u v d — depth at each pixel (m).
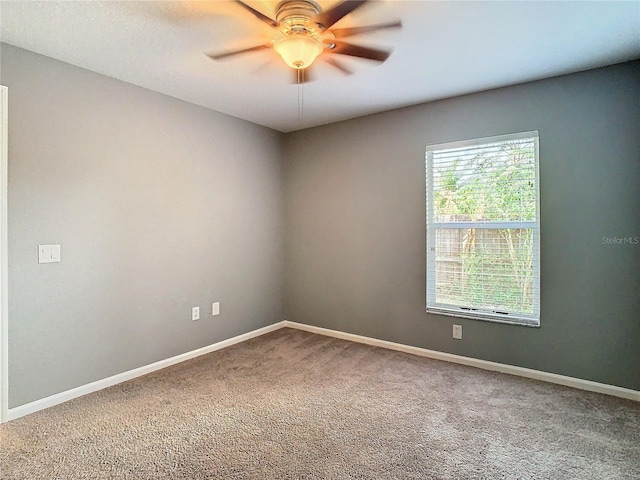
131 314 2.95
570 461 1.89
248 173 3.98
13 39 2.22
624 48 2.36
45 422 2.26
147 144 3.04
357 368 3.15
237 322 3.88
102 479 1.75
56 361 2.52
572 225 2.76
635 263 2.56
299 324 4.36
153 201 3.10
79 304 2.63
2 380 2.27
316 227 4.17
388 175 3.63
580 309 2.74
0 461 1.88
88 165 2.67
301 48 1.98
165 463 1.87
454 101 3.24
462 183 3.23
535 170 2.89
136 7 1.90
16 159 2.31
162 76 2.78
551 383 2.83
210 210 3.58
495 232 3.09
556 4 1.88
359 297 3.87
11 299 2.30
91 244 2.69
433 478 1.77
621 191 2.59
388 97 3.24
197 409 2.43
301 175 4.29
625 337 2.59
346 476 1.78
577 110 2.72
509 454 1.95
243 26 2.10
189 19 2.02
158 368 3.13
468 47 2.33
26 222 2.36
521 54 2.43
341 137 3.95
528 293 2.95
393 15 1.97
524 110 2.93
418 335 3.49
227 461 1.89
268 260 4.25
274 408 2.45
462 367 3.17
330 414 2.37
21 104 2.33
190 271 3.40
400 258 3.58
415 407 2.46
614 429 2.18
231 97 3.25
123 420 2.29
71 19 2.01
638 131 2.53
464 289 3.25
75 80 2.59
